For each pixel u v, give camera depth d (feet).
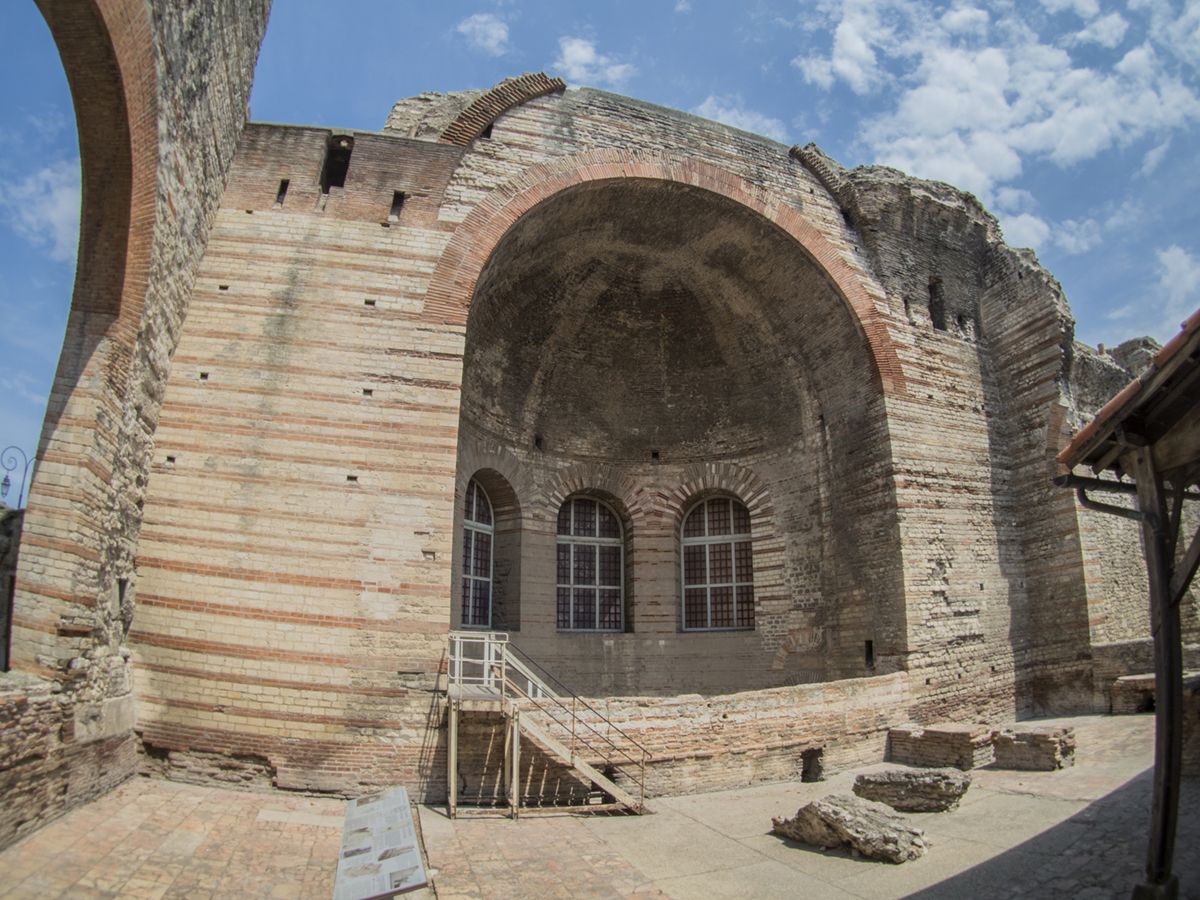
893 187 66.69
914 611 57.67
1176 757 23.41
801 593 66.39
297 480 43.27
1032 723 56.59
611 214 61.52
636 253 66.80
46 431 34.68
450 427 46.11
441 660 42.11
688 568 73.46
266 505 42.57
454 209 51.26
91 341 36.01
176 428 42.88
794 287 65.72
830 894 28.58
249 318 45.65
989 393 68.08
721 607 71.72
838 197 66.54
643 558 71.41
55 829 30.40
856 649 61.11
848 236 65.67
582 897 28.43
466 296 49.16
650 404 73.77
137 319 37.37
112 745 36.65
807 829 34.73
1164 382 23.59
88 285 36.35
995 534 64.18
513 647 64.44
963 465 63.93
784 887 29.45
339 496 43.45
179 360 44.09
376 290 47.70
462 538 62.34
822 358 66.95
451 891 28.55
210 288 45.88
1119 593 65.36
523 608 65.57
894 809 37.73
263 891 27.84
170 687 39.73
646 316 71.46
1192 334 22.16
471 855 32.60
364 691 40.83
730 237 64.49
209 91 43.24
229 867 29.48
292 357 45.39
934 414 63.62
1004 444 67.26
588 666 67.56
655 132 60.64
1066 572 62.85
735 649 68.44
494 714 41.29
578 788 42.57
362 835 27.32
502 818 38.32
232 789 38.75
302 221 48.26
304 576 41.86
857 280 63.77
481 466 63.82
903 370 63.10
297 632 40.98
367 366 46.06
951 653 58.75
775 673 66.28
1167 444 24.85
